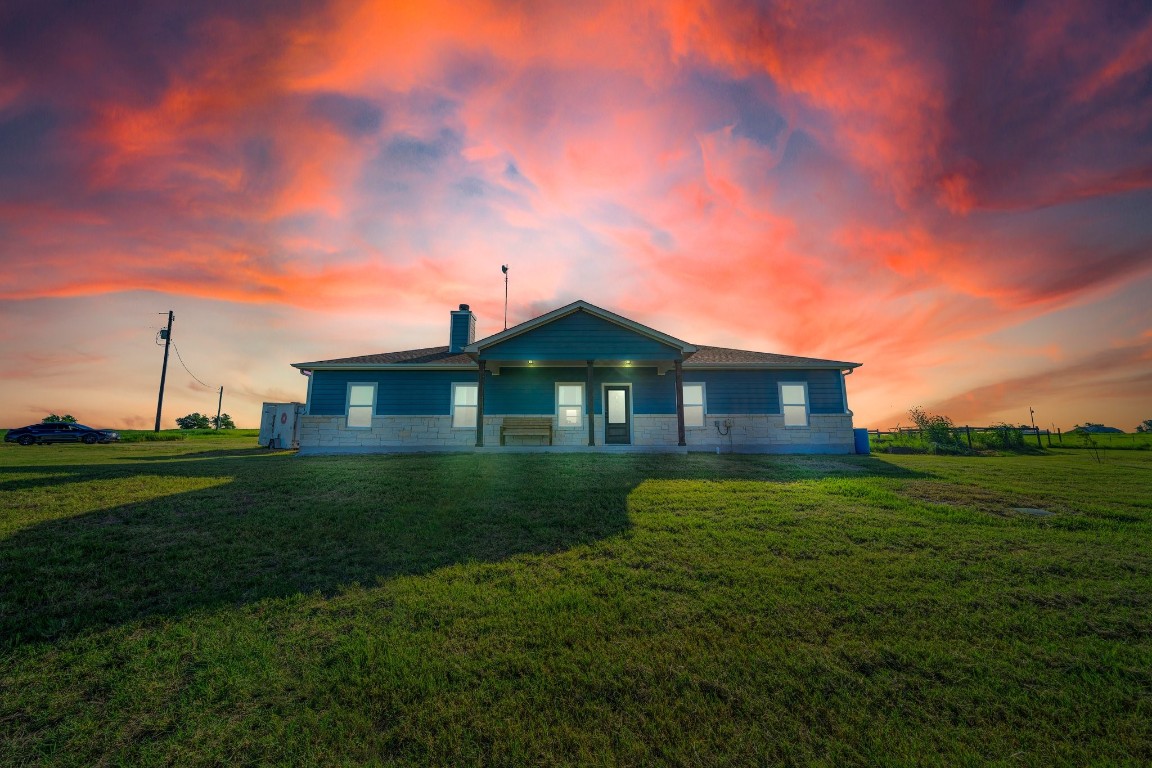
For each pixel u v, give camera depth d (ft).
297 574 16.47
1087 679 10.46
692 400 58.39
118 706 9.74
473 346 50.67
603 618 13.19
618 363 55.01
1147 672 10.68
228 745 8.68
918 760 8.28
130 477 33.14
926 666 10.91
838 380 58.90
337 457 47.93
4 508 23.85
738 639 12.06
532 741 8.75
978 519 22.93
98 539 19.47
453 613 13.56
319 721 9.29
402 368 57.57
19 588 14.93
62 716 9.47
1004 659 11.21
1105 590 14.92
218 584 15.60
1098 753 8.43
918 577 15.93
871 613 13.41
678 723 9.16
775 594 14.58
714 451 56.49
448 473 35.17
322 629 12.76
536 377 58.23
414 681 10.43
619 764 8.21
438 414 57.41
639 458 44.73
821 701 9.75
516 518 23.02
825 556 17.89
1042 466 43.37
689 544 19.24
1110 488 30.83
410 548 19.07
